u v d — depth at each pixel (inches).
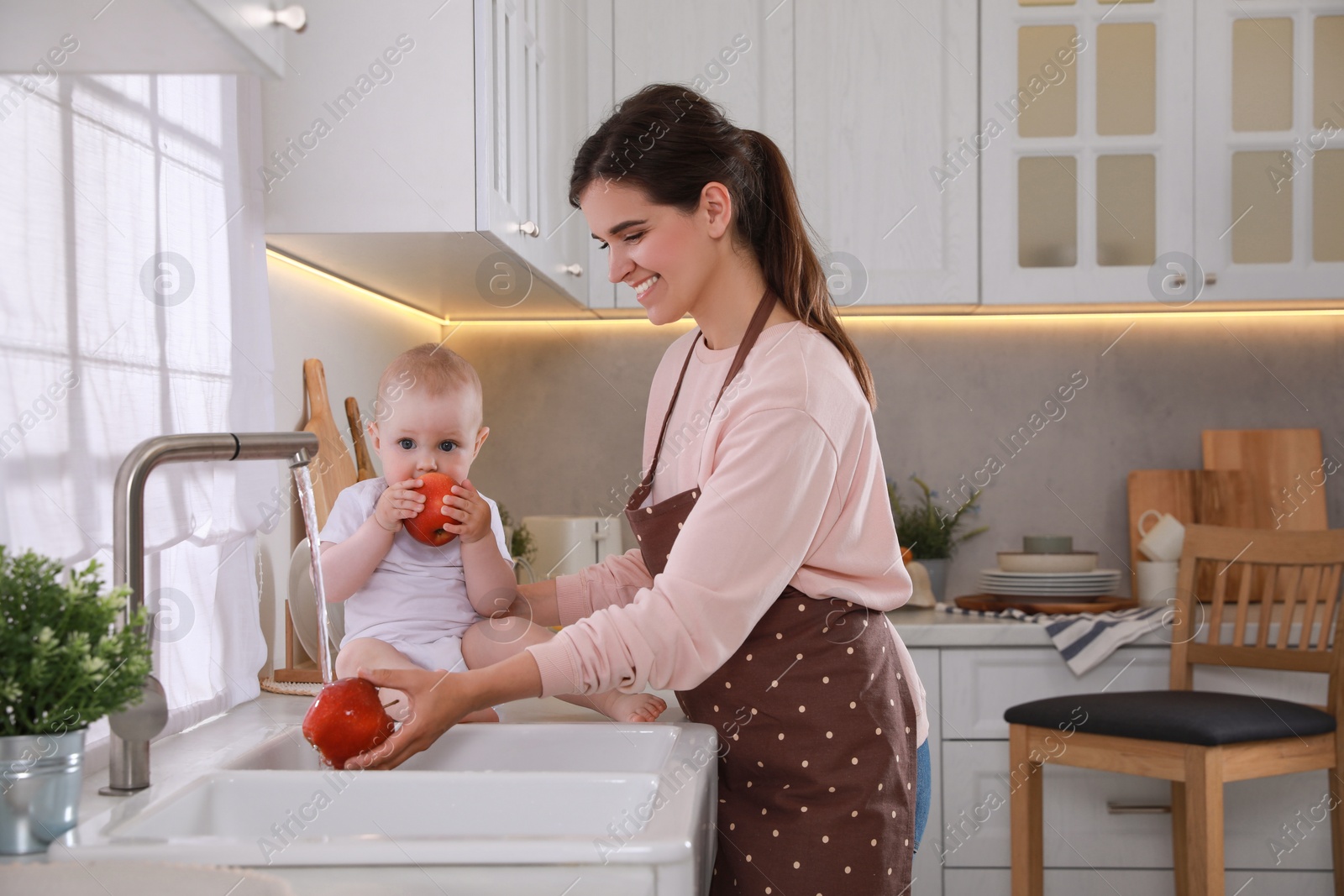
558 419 105.6
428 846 26.7
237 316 55.6
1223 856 72.9
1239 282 92.7
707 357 44.9
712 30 92.2
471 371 55.0
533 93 72.6
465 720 44.7
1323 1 91.7
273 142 60.5
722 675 41.0
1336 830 82.3
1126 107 93.0
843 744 39.8
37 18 32.7
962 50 92.5
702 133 41.7
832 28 92.4
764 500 37.4
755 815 40.5
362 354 82.4
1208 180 92.7
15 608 27.7
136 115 45.2
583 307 94.6
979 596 100.4
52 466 38.5
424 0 60.5
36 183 38.0
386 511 49.7
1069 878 88.4
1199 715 73.0
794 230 44.3
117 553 32.1
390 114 60.7
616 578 51.8
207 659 49.7
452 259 69.0
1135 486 103.6
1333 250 92.5
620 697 46.9
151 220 46.3
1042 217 93.3
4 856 26.4
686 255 41.9
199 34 33.2
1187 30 92.4
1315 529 101.3
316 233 60.7
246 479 54.2
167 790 32.7
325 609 40.9
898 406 106.0
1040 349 105.5
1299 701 88.7
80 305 40.6
